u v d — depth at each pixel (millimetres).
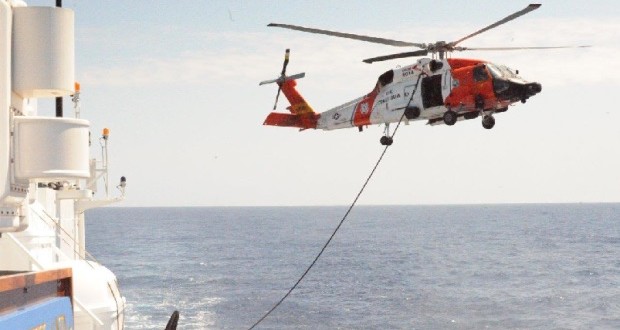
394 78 25203
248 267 91562
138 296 64438
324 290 68688
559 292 66250
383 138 26094
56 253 15008
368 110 26625
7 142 7461
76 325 13562
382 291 67812
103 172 19047
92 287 13969
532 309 56812
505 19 20594
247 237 162875
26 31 7832
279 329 49500
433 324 50969
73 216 18203
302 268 90250
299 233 181375
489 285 71938
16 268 12797
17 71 7828
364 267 91250
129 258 105625
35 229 13602
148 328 48188
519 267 89250
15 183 7684
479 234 165625
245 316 54094
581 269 86562
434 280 76625
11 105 7738
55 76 7934
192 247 129000
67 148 7875
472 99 23031
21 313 6367
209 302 60594
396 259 101812
